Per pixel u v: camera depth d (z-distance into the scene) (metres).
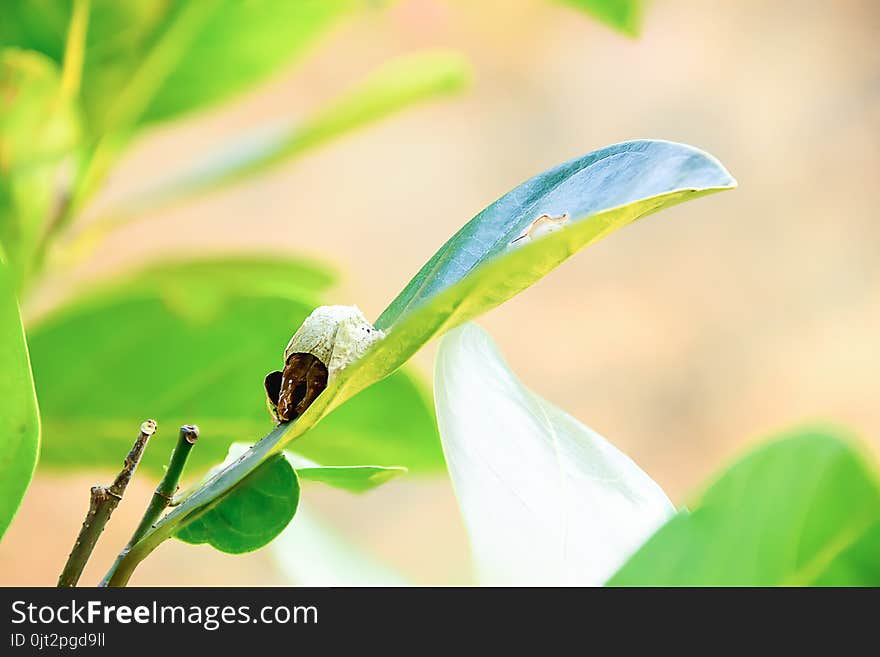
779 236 2.75
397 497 2.27
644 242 2.78
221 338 0.77
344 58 2.97
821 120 2.87
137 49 0.83
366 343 0.66
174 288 0.79
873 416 2.45
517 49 3.06
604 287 2.73
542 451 0.67
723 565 0.61
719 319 2.65
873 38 2.95
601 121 2.99
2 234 0.83
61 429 0.79
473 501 0.65
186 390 0.78
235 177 0.89
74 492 2.15
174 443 0.79
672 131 2.94
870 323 2.59
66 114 0.83
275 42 0.85
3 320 0.65
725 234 2.77
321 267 0.88
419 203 2.89
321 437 0.76
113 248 2.51
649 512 0.67
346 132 0.91
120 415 0.79
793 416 2.47
